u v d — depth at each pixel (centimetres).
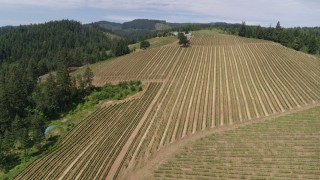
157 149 8544
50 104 11394
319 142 8206
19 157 8719
